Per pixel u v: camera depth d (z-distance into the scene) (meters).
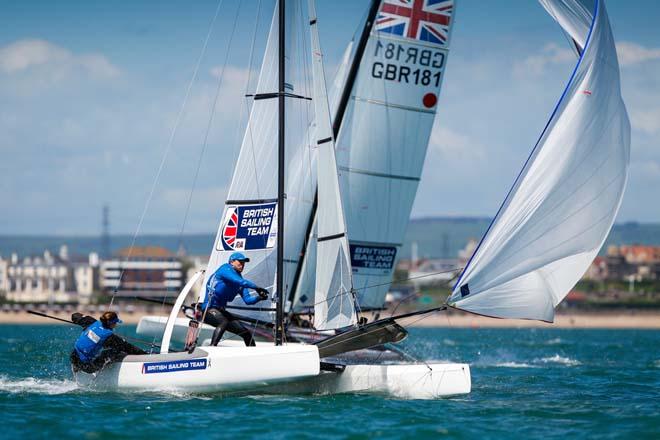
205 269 62.28
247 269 60.91
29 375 70.44
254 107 62.03
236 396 56.12
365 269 78.38
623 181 57.38
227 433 45.44
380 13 77.50
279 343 57.03
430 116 79.38
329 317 57.53
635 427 48.34
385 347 74.06
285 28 60.03
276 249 60.31
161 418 48.97
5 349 105.50
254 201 61.38
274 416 49.94
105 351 57.91
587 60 57.31
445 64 79.44
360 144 77.50
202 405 53.19
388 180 78.50
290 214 75.75
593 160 56.72
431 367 58.03
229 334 76.38
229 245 61.66
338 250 57.38
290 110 61.00
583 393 64.44
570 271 56.28
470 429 47.28
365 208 77.88
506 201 55.78
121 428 46.28
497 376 81.44
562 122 56.62
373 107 77.69
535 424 49.09
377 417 50.16
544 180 56.00
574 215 56.22
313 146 76.25
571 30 62.09
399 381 57.75
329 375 58.38
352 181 77.31
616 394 63.91
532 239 55.66
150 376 56.41
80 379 58.84
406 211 79.50
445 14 79.00
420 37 78.38
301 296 77.31
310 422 48.38
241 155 62.03
